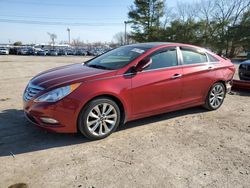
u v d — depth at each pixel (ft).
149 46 14.96
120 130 13.93
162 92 14.39
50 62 77.61
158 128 14.40
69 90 11.55
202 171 10.01
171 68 14.84
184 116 16.70
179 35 164.35
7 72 42.14
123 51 15.33
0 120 14.92
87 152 11.30
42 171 9.68
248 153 11.68
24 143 12.01
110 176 9.47
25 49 165.89
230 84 18.99
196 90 16.34
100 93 12.03
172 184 9.08
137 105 13.56
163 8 171.22
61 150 11.42
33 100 11.81
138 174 9.66
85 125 11.97
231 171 10.08
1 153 11.00
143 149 11.72
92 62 15.61
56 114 11.43
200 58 16.80
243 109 18.83
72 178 9.28
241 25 145.59
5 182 8.94
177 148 11.93
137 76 13.33
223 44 152.05
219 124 15.37
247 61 28.14
